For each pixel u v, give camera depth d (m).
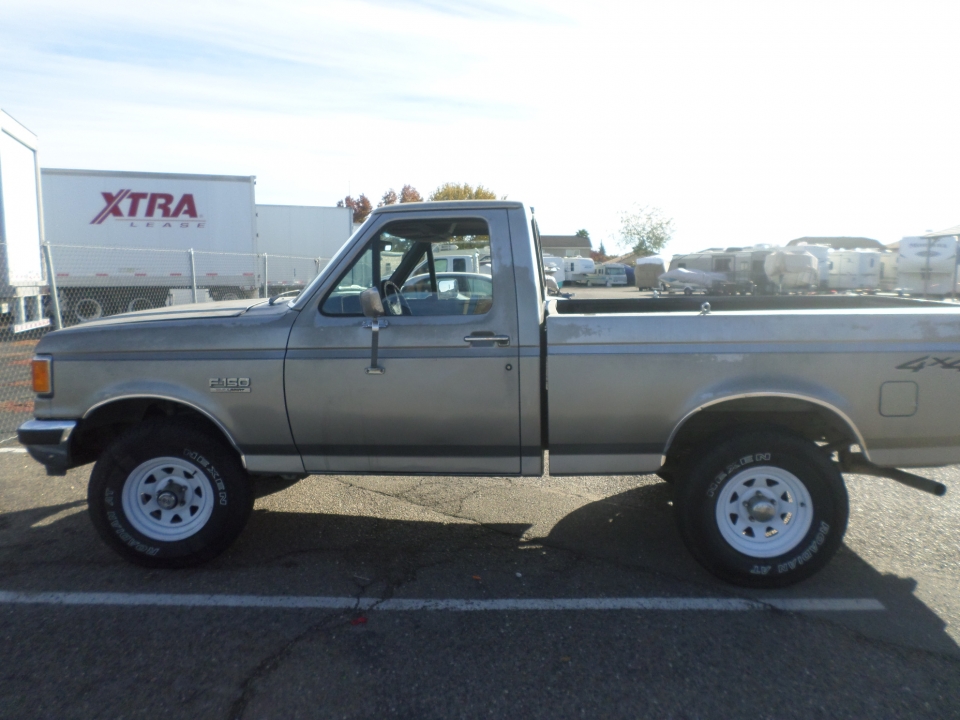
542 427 4.04
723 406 3.97
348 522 4.98
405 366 3.97
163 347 4.07
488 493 5.59
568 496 5.51
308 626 3.57
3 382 10.50
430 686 3.06
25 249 12.94
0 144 11.76
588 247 84.88
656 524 4.93
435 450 4.07
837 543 3.87
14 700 2.96
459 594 3.92
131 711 2.89
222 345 4.05
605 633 3.50
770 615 3.67
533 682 3.09
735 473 3.86
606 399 3.88
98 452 4.48
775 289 27.64
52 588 3.99
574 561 4.34
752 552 3.90
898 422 3.84
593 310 5.46
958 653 3.31
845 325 3.81
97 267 18.78
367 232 4.10
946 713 2.88
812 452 3.83
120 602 3.83
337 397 4.02
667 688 3.05
